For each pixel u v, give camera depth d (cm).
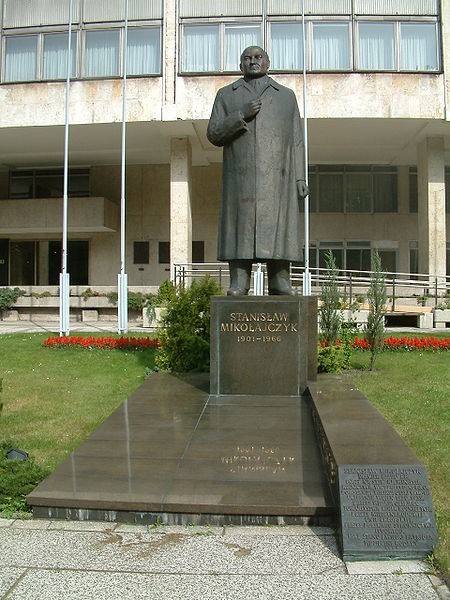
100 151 2317
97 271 2606
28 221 2467
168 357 888
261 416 592
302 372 682
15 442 575
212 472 439
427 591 305
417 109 1862
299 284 2100
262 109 692
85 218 2430
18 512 408
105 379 955
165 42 1905
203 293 915
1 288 2316
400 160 2434
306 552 347
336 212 2562
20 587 312
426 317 1827
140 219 2595
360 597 299
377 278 1055
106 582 316
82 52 1953
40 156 2391
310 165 2564
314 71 1869
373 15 1898
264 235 688
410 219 2558
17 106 1945
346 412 534
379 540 339
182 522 388
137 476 433
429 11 1898
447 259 2539
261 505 383
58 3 1977
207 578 319
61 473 440
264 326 684
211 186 2564
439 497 441
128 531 378
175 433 537
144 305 2045
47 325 2069
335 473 388
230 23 1916
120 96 1909
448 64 1872
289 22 1914
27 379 956
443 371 1016
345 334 1071
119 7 1938
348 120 1889
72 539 367
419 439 600
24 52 1988
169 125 1942
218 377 691
